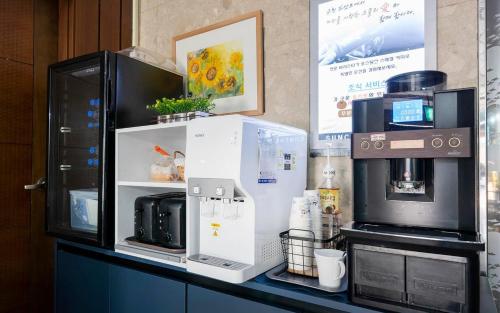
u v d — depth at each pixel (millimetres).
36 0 2191
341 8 1594
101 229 1557
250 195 1161
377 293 946
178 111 1611
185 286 1289
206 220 1316
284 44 1776
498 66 1274
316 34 1656
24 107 2107
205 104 1647
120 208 1604
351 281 959
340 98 1588
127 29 2479
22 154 2088
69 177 1906
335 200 1374
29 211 2111
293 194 1434
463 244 802
